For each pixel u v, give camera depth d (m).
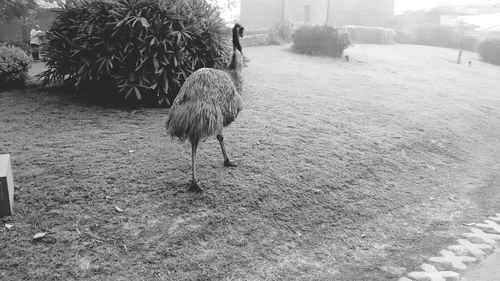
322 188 5.64
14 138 6.27
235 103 5.17
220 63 8.31
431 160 7.54
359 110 9.44
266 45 20.17
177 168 5.52
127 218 4.46
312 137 7.24
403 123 8.98
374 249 4.71
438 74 16.62
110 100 8.41
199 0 8.53
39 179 5.00
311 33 17.66
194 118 4.70
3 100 8.31
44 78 9.75
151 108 8.04
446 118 10.03
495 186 6.97
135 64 7.81
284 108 8.80
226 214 4.74
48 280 3.61
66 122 7.06
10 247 3.90
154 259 3.99
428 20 34.34
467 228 5.39
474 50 28.30
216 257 4.14
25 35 18.83
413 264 4.46
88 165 5.42
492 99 13.24
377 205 5.64
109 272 3.78
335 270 4.26
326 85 11.74
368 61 17.62
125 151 5.93
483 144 9.11
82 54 8.12
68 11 8.61
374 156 6.95
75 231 4.20
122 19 7.54
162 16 7.80
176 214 4.61
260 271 4.07
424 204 5.95
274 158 6.17
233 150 6.26
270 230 4.68
